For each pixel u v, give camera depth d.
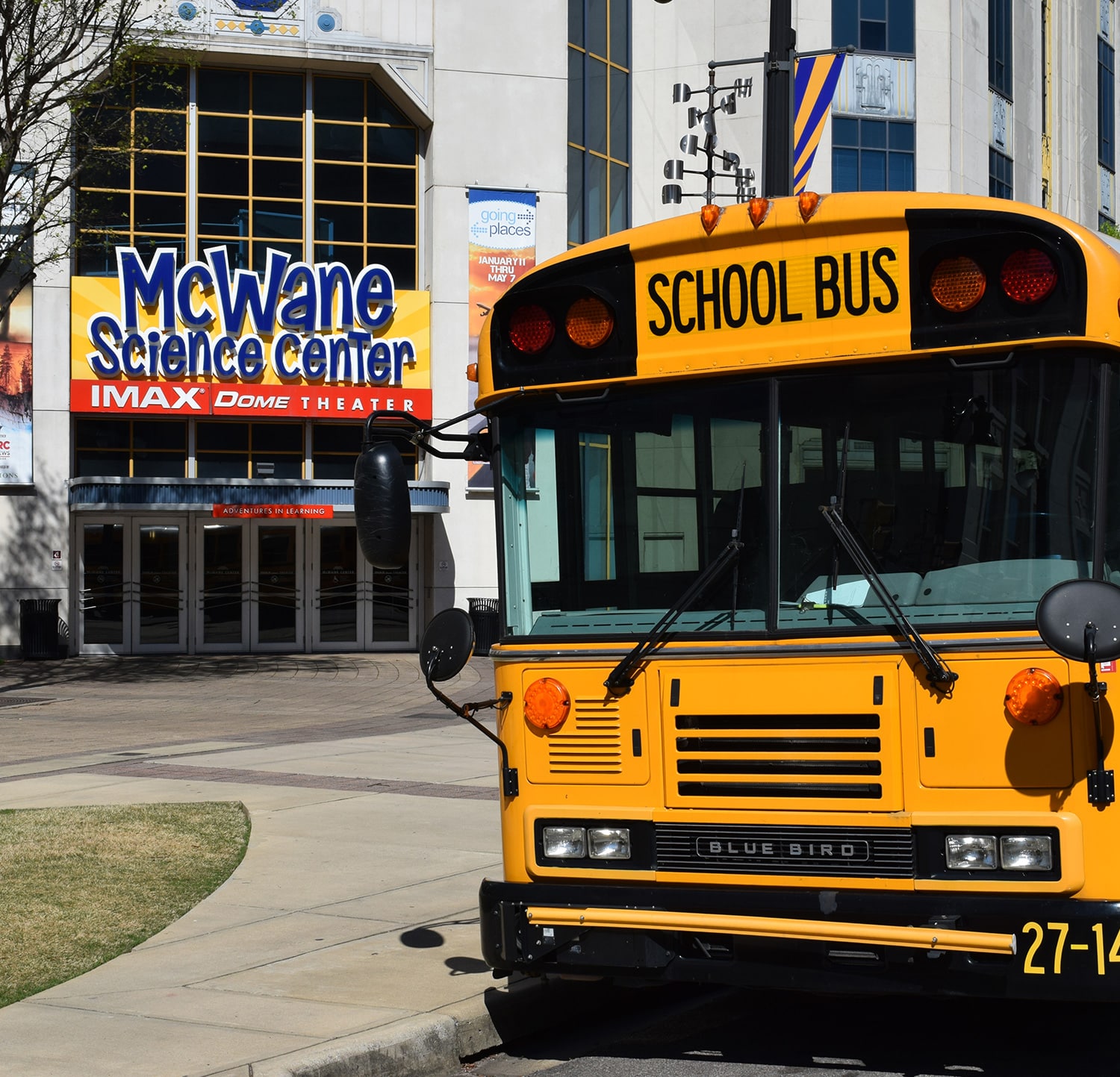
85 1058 5.80
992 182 37.81
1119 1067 6.08
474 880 9.27
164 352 29.05
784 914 5.50
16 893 8.80
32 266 25.56
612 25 33.53
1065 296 5.41
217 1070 5.64
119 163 28.14
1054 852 5.20
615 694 5.91
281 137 30.69
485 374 6.48
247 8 29.84
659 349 6.09
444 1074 6.25
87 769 14.33
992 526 5.50
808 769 5.54
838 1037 6.61
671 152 34.78
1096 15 44.16
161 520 30.19
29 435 28.70
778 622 5.70
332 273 29.95
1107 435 5.39
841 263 5.77
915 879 5.36
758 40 34.34
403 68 30.52
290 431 30.41
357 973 7.12
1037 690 5.22
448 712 20.62
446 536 30.36
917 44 35.28
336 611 30.97
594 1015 7.21
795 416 5.83
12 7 24.23
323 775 13.87
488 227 30.98
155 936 7.90
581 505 6.21
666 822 5.77
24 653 28.56
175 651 30.20
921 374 5.67
